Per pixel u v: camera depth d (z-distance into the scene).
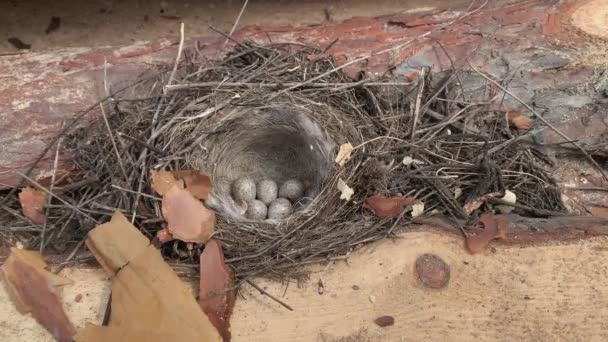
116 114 0.49
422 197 0.49
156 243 0.45
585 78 0.54
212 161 0.51
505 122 0.52
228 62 0.52
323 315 0.44
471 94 0.53
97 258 0.44
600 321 0.44
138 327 0.42
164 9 0.66
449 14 0.58
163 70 0.52
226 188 0.53
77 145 0.48
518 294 0.45
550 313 0.44
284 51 0.53
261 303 0.44
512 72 0.54
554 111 0.53
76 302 0.44
